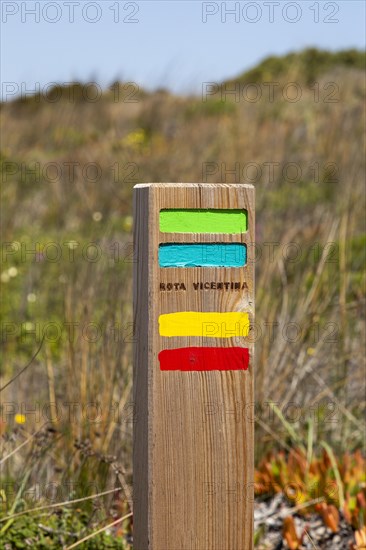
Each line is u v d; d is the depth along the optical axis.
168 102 13.81
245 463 2.37
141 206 2.30
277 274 5.12
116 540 3.30
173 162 10.41
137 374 2.38
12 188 9.61
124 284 4.83
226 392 2.34
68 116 13.47
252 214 2.31
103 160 10.92
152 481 2.31
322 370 4.77
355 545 3.40
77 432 3.90
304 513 3.79
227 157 10.32
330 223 6.12
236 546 2.38
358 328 4.99
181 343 2.30
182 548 2.34
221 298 2.31
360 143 9.62
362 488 3.78
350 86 13.78
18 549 3.10
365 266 5.66
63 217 9.04
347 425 4.36
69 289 4.63
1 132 12.66
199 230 2.28
